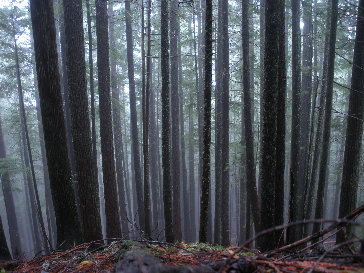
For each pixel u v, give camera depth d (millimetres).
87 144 7730
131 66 16078
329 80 9555
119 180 19391
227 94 12711
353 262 2002
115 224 10125
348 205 8453
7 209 20875
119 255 3133
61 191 6445
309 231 14812
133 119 16203
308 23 16141
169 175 9758
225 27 12156
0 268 3479
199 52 17672
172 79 15508
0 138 22828
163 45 9188
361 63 7969
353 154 8312
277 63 6234
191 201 22594
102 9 9570
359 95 8117
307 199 12320
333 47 9383
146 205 10836
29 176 22281
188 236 20234
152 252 3195
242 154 14367
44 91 6359
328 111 9672
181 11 14828
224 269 2037
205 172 7949
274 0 6117
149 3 10445
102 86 9828
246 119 10969
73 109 7613
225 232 13414
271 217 6371
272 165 6352
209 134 7820
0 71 18766
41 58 6297
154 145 21188
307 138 13734
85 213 7680
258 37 14055
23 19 16266
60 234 6473
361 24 7824
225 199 13383
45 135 6453
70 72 7562
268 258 2324
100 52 9703
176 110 15680
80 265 3164
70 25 7430
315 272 1920
